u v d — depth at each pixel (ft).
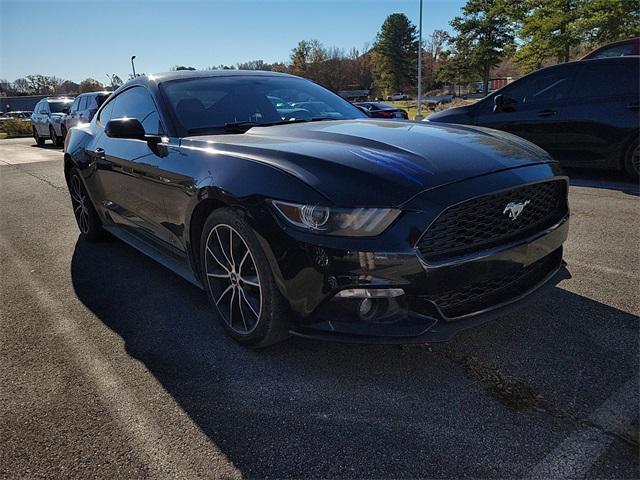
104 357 8.63
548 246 8.27
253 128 10.32
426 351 8.32
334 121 10.75
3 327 9.95
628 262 11.76
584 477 5.60
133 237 12.88
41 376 8.14
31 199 23.84
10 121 91.81
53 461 6.26
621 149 20.12
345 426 6.64
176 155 9.69
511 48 133.08
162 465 6.11
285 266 7.25
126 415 7.06
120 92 13.67
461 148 8.21
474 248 7.24
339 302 7.02
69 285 12.09
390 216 6.76
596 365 7.70
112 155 12.37
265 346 8.33
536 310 9.53
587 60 20.99
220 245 8.61
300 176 7.32
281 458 6.13
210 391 7.52
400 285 6.81
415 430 6.49
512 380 7.43
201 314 10.19
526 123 22.59
